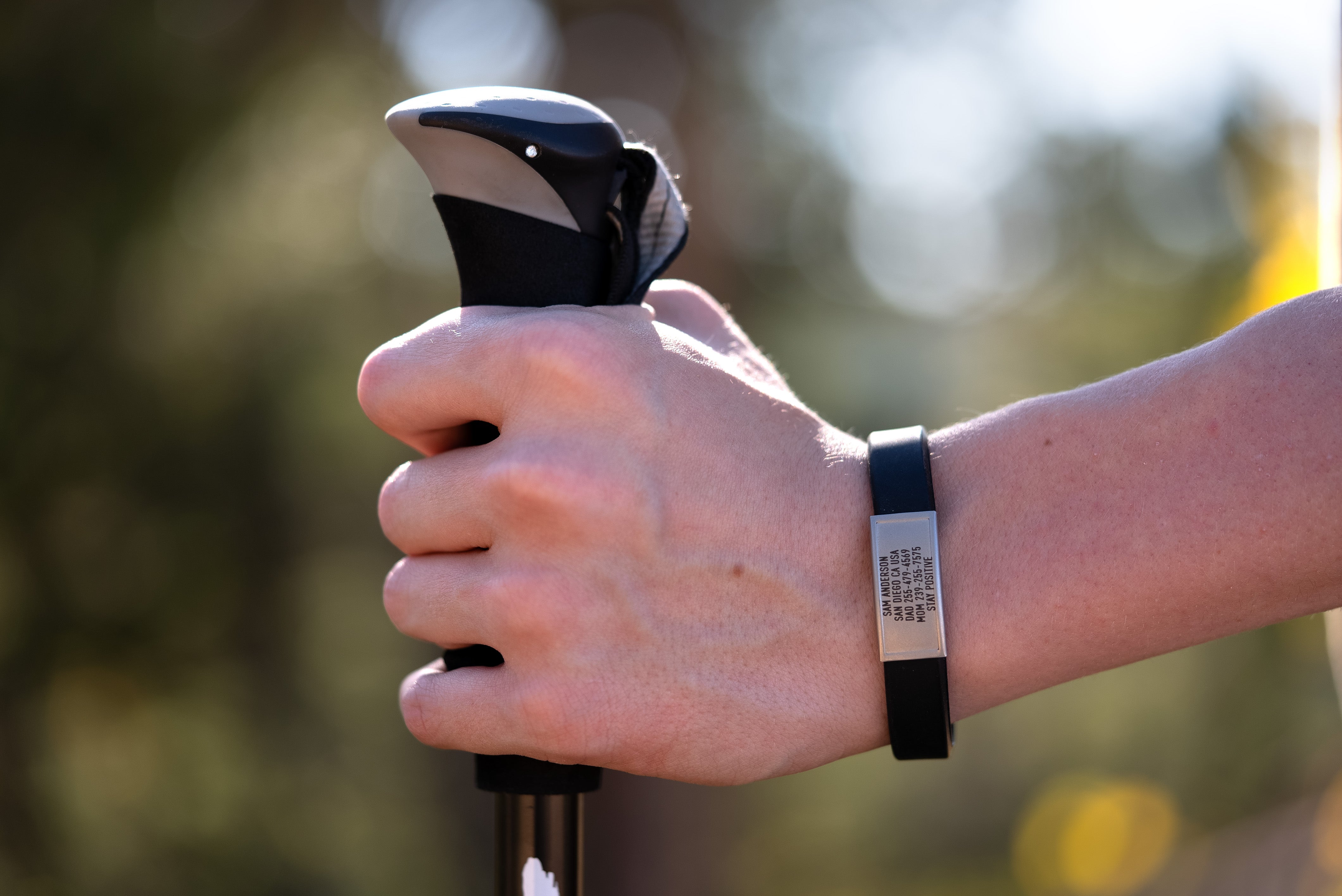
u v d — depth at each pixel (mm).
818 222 5031
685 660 658
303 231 3980
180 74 2885
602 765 678
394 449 4559
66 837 2994
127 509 3064
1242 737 4441
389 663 4652
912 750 659
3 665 2883
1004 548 664
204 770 3420
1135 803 5273
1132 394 679
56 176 2727
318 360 3916
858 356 5391
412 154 699
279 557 3672
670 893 3797
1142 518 642
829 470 709
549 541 652
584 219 706
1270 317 658
